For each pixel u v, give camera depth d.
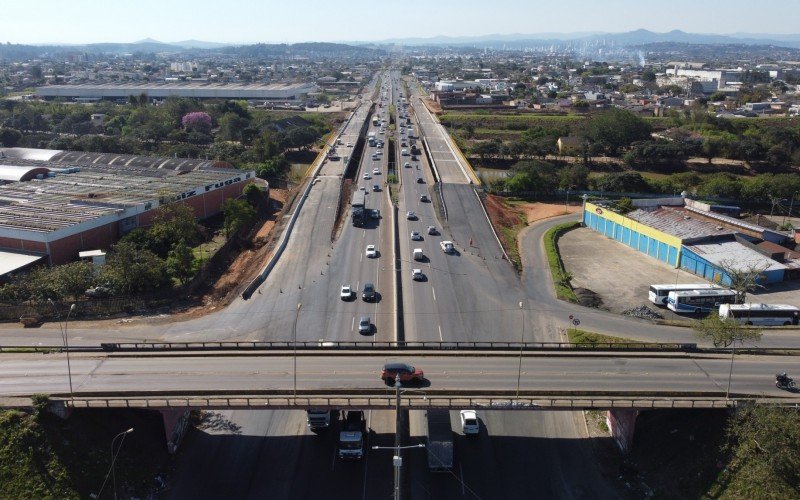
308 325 76.44
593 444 57.19
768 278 94.31
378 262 98.38
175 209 103.75
